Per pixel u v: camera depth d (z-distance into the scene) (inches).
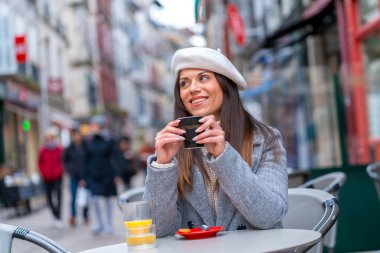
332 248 169.9
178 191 116.5
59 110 1366.9
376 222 253.8
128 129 2276.1
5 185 581.0
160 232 112.7
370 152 343.3
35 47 1167.6
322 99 350.9
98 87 1903.3
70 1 1697.8
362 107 344.2
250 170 107.0
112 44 2139.5
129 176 786.2
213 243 94.1
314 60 594.9
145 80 2709.2
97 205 402.6
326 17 564.1
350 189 254.5
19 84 1043.9
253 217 105.7
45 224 493.0
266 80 373.1
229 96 118.5
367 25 466.6
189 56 116.9
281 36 571.8
